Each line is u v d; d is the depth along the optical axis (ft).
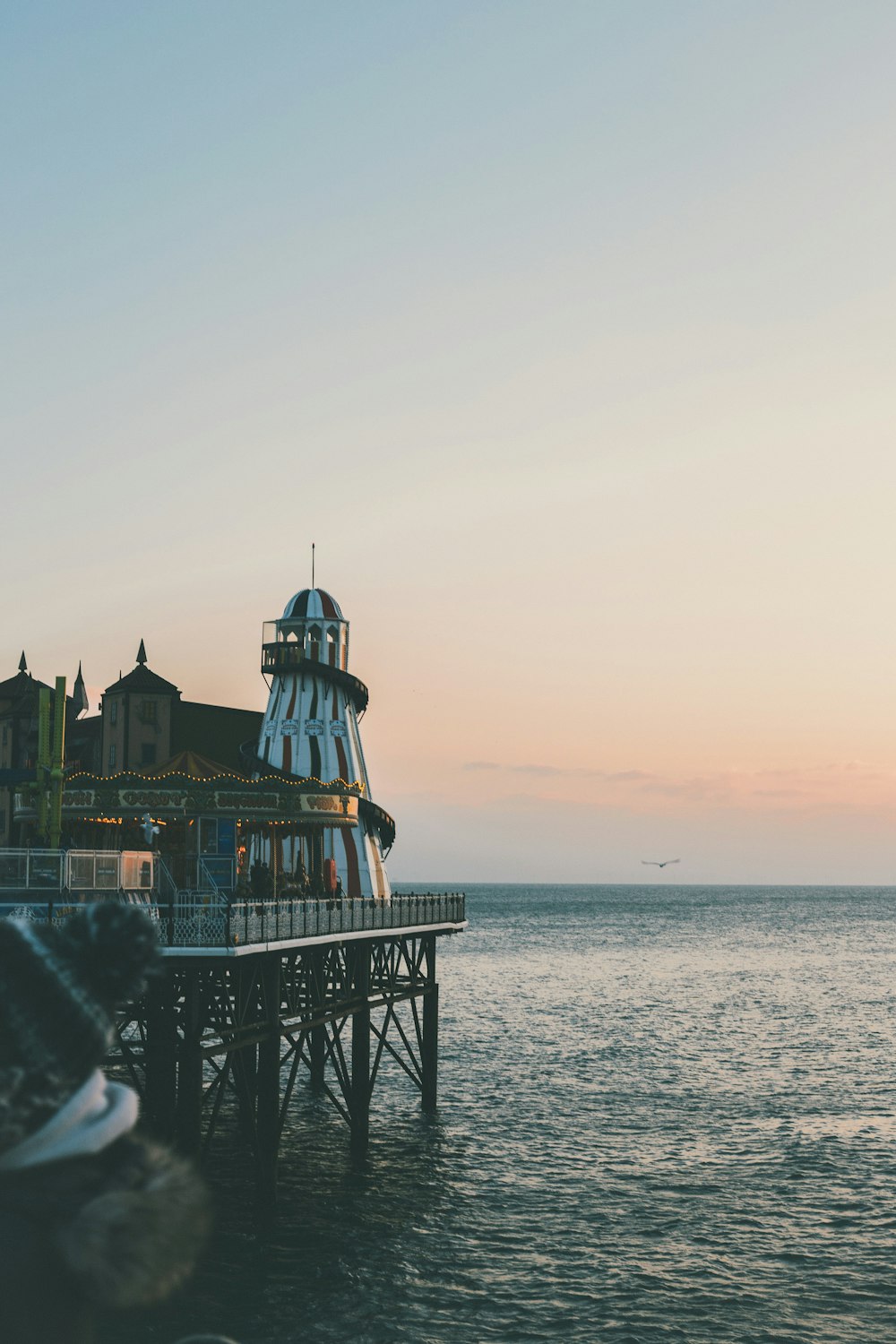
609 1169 133.90
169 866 156.46
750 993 328.70
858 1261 103.60
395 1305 92.32
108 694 269.64
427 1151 142.20
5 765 283.79
